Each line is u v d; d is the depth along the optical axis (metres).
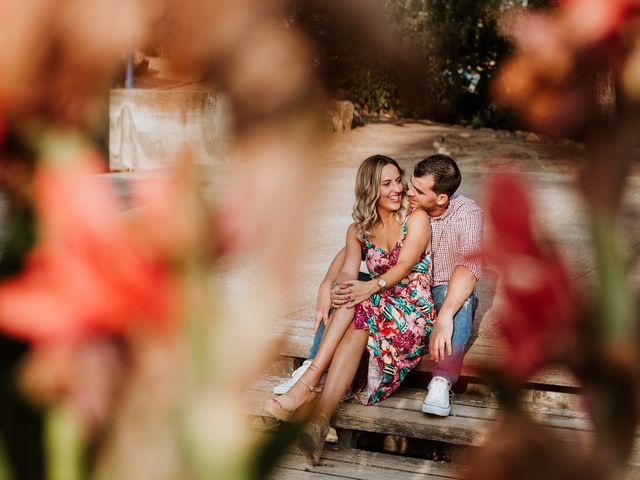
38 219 0.29
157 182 0.29
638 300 0.27
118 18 0.28
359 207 3.64
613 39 0.26
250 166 0.29
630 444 0.27
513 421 0.28
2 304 0.28
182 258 0.29
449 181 3.58
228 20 0.28
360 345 3.51
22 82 0.28
